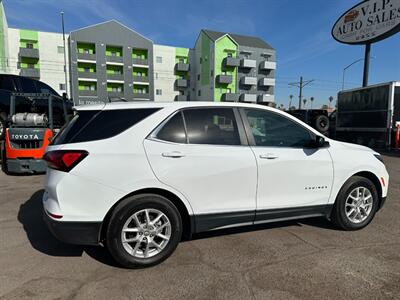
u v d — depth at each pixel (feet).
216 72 171.42
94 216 9.21
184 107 10.59
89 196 9.14
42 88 35.06
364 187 13.21
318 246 11.47
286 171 11.51
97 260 10.28
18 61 145.38
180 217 10.23
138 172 9.50
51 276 9.23
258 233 12.73
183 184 10.03
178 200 10.26
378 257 10.59
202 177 10.27
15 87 31.63
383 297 8.25
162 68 179.63
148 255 9.82
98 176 9.18
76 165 9.07
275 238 12.20
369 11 47.60
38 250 10.99
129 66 163.32
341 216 12.77
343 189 12.74
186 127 10.41
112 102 10.72
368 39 48.08
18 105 31.27
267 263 10.12
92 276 9.25
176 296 8.27
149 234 9.80
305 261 10.26
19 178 23.30
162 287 8.70
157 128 10.02
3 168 25.93
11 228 13.03
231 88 176.35
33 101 29.86
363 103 43.98
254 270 9.66
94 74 155.22
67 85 153.69
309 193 12.05
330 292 8.47
